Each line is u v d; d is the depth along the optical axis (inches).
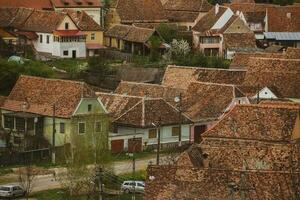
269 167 7057.1
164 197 6102.4
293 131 7751.0
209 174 6117.1
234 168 6870.1
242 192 5940.0
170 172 6181.1
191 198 6053.2
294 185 5959.6
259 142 7726.4
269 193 5954.7
